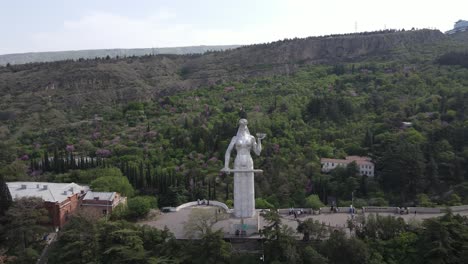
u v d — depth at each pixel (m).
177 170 152.00
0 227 90.94
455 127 153.38
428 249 78.44
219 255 78.44
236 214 87.25
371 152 160.12
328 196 135.12
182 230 92.88
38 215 93.06
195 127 191.38
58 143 199.88
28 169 153.62
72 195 106.38
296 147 164.88
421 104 191.12
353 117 195.25
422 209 103.50
